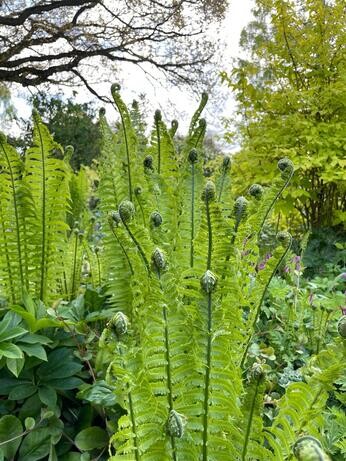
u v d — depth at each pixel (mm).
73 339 1398
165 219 1308
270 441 847
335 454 1185
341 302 1889
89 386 1260
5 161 1390
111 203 1468
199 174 1193
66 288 1756
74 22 7469
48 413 1197
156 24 7527
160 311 823
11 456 1170
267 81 4367
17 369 1195
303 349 1792
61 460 1229
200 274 931
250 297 1100
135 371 826
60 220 1521
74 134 8688
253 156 4039
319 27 4242
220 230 886
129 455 850
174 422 699
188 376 833
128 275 1292
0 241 1460
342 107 4023
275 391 1540
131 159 1513
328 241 3756
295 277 2438
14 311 1336
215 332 789
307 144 3883
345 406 1476
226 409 836
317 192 4211
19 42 7516
